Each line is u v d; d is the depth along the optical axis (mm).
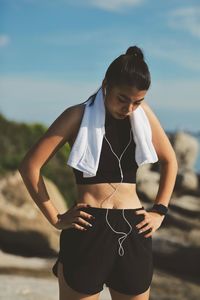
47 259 9453
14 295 6863
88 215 2842
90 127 2854
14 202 10141
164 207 3012
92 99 2908
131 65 2717
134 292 2912
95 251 2828
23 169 2902
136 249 2877
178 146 22297
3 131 14062
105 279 2914
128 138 2898
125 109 2785
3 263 8812
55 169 12914
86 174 2861
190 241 11836
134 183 2971
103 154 2871
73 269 2852
